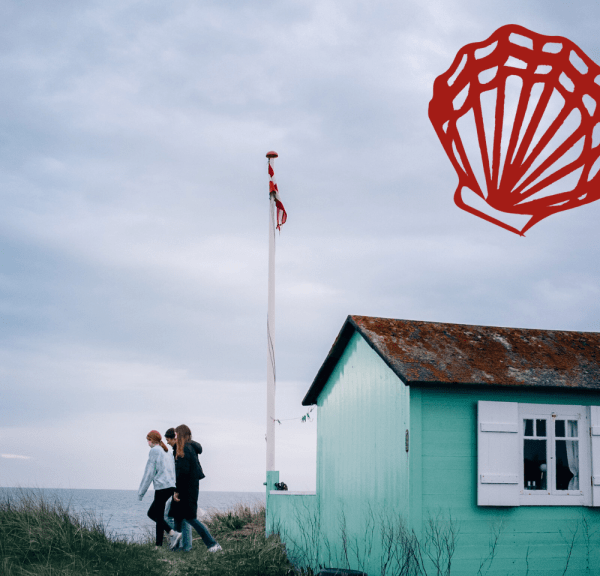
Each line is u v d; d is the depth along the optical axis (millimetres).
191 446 10391
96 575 7785
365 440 8789
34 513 10000
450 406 7875
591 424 8188
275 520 11062
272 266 13812
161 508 10188
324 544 9508
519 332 9453
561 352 9000
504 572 7617
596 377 8445
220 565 8625
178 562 8578
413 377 7590
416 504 7500
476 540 7613
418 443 7645
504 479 7746
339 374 9875
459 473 7742
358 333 9266
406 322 9188
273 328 13352
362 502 8672
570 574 7824
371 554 8203
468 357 8398
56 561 8289
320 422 10453
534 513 7875
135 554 8828
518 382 7953
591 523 8031
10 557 8148
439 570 7379
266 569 8883
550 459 8070
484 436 7797
